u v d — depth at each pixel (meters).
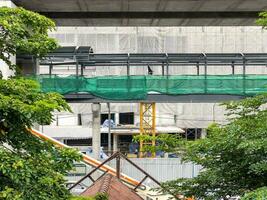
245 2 39.59
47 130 70.06
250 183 15.16
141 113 67.75
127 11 42.62
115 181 19.16
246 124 14.41
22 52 11.23
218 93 43.25
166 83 43.50
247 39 86.50
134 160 44.94
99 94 43.06
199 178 16.08
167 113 82.69
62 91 42.09
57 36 84.88
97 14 43.75
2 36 10.70
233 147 14.34
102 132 76.19
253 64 48.97
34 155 10.39
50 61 50.06
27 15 10.73
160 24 47.53
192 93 43.34
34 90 10.55
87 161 31.81
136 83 43.25
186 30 86.25
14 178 9.38
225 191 15.64
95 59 47.44
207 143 15.22
